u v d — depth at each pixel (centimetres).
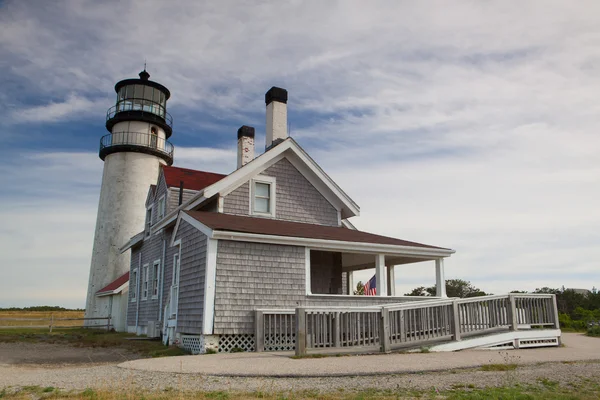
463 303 1350
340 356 1091
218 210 1677
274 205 1794
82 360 1327
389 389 724
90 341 1961
